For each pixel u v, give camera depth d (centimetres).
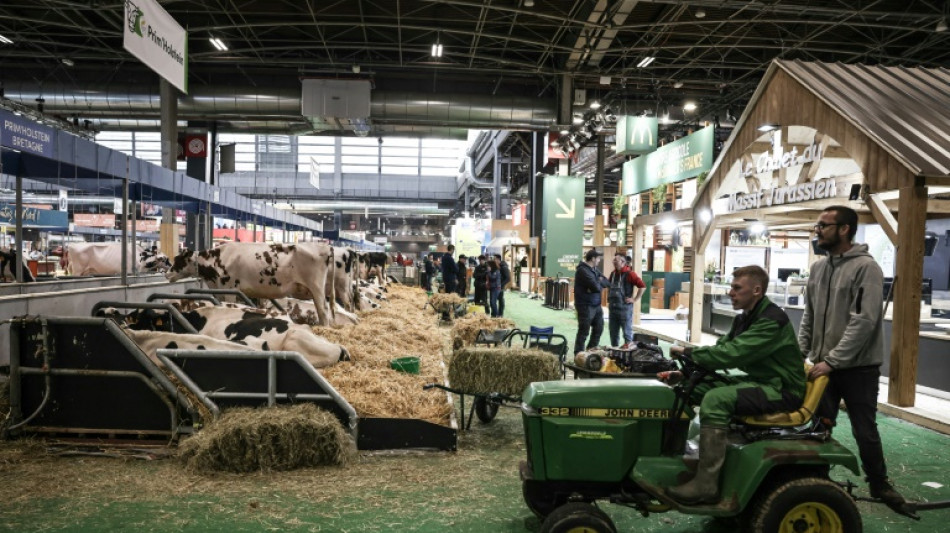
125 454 418
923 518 348
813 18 1456
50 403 440
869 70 786
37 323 435
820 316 364
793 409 285
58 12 1452
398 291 1739
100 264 1466
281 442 399
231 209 1695
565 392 294
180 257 865
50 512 332
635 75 1880
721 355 281
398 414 473
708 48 1670
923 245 566
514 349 523
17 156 786
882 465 331
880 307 324
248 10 1558
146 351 469
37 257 1792
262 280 871
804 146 761
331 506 348
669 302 1677
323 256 874
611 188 4078
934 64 1717
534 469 293
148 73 1983
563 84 1859
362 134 2362
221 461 395
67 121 1942
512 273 2909
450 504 354
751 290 293
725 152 948
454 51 1845
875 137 600
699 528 330
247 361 443
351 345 682
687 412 293
